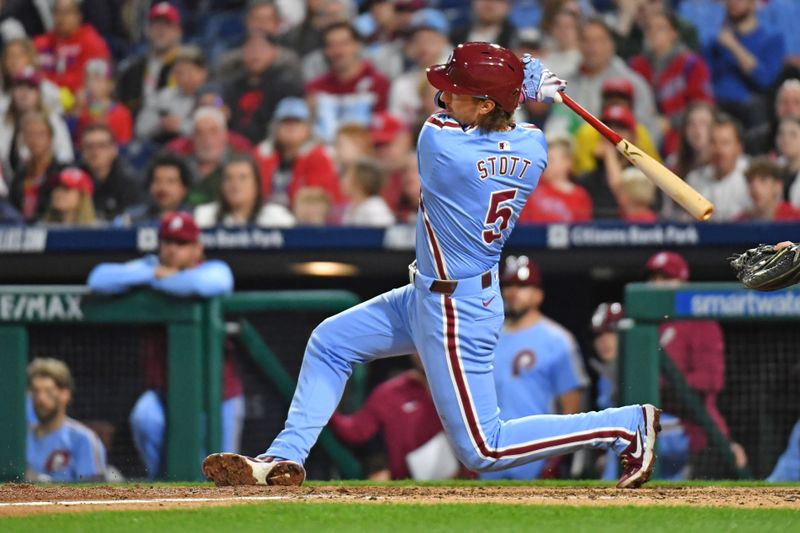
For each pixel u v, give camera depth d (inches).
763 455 1146.0
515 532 530.6
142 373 1152.8
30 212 1540.4
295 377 1163.9
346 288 1493.6
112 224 1485.0
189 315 1129.4
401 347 725.9
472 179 657.0
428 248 676.7
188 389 1129.4
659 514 601.0
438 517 588.1
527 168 671.8
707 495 701.9
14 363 1147.9
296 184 1489.9
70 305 1143.6
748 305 1108.5
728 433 1147.3
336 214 1471.5
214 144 1497.3
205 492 717.9
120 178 1537.9
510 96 657.6
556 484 835.4
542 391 1169.4
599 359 1219.2
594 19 1493.6
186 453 1130.0
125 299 1136.2
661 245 1364.4
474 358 680.4
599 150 1439.5
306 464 1178.0
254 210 1465.3
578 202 1424.7
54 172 1553.9
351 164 1483.8
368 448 1170.6
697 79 1498.5
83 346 1161.4
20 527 559.5
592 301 1483.8
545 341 1169.4
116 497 705.0
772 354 1147.9
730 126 1417.3
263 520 578.6
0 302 1145.4
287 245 1389.0
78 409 1158.3
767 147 1464.1
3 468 1144.2
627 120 1446.9
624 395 1120.8
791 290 1105.4
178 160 1496.1
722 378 1127.0
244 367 1165.1
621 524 561.6
